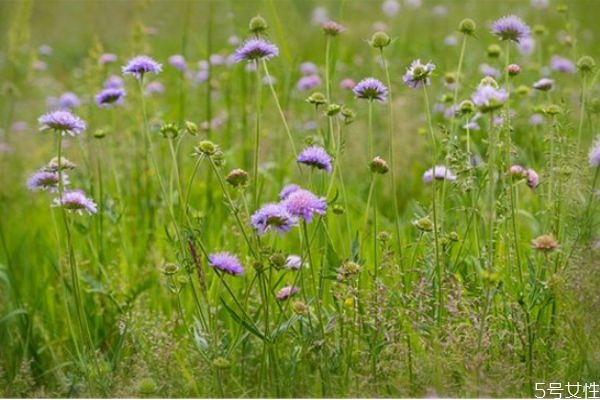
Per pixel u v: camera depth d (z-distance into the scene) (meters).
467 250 5.99
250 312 5.88
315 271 6.10
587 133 7.15
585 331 5.11
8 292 6.52
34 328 6.53
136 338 5.82
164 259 6.50
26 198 10.25
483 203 6.43
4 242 6.87
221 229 7.43
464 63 10.34
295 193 4.96
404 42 12.02
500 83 8.28
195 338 5.22
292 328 5.37
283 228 4.91
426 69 5.40
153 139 9.24
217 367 5.09
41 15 18.14
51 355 6.38
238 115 10.11
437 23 15.07
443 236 5.60
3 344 6.25
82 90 10.27
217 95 11.15
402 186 9.20
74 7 18.41
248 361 5.58
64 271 6.68
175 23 14.56
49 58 15.97
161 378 5.34
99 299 6.58
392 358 5.15
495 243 5.86
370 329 5.29
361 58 11.55
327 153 5.64
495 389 4.89
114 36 13.52
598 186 5.84
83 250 7.57
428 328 5.10
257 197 6.05
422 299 5.24
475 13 15.40
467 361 4.99
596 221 5.55
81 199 5.54
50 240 8.05
